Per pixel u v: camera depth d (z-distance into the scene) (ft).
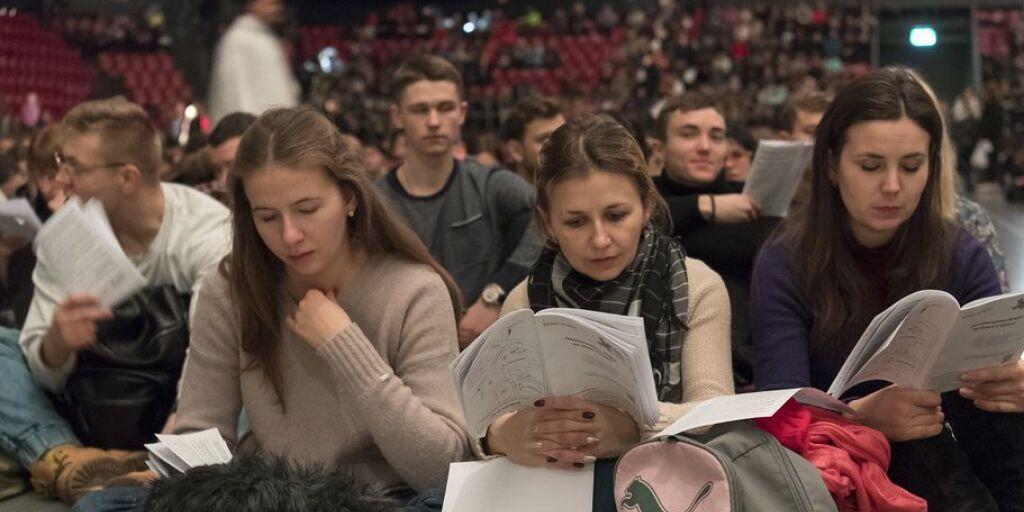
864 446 6.07
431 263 7.29
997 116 42.98
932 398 6.31
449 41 66.18
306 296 6.72
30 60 51.98
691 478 5.42
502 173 11.70
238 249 6.97
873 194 6.79
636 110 53.42
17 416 9.37
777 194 10.37
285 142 6.51
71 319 8.26
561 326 5.56
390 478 7.02
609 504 5.76
